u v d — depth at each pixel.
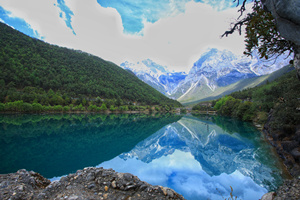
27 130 35.53
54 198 4.58
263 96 45.84
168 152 25.50
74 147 24.61
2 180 5.51
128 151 24.23
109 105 126.06
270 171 14.44
